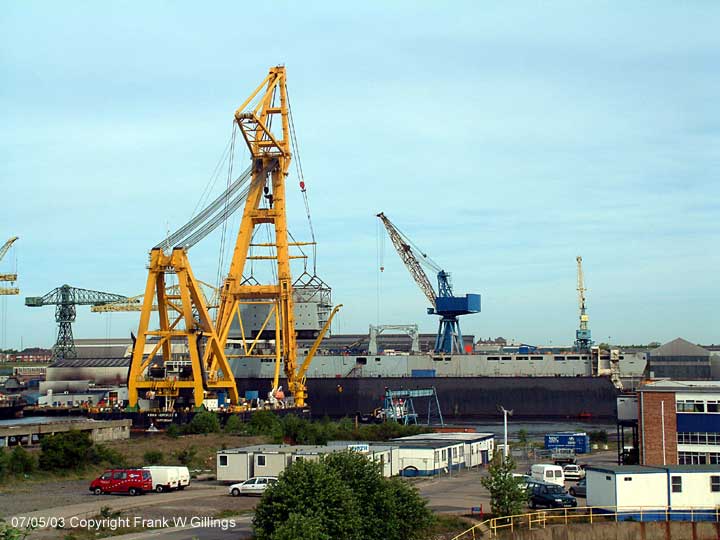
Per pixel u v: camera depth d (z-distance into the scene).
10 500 82.88
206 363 194.25
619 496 73.44
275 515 58.28
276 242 199.62
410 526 62.72
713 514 73.31
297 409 199.00
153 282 182.00
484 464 121.06
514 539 67.50
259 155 198.62
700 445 85.31
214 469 113.31
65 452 106.75
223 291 198.38
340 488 59.34
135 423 174.75
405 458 105.25
